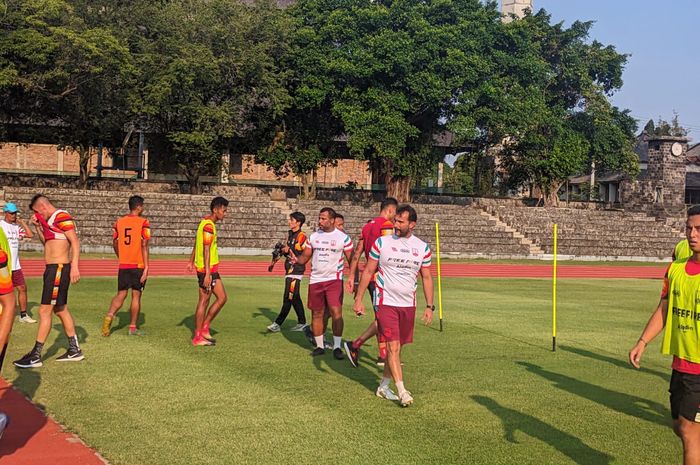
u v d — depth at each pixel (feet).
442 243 135.54
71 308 50.06
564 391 30.17
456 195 183.42
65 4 122.01
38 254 100.48
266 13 146.82
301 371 32.22
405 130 146.00
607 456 22.00
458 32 147.13
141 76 134.51
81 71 121.19
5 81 112.27
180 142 138.72
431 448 22.11
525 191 197.16
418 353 37.81
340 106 146.72
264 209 134.31
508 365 35.19
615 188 235.61
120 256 39.29
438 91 144.05
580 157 172.14
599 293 77.00
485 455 21.65
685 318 18.02
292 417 24.97
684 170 176.76
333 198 170.81
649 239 152.15
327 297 35.45
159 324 44.09
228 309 53.06
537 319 52.75
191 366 32.48
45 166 173.47
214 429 23.35
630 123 192.75
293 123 160.45
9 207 41.50
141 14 137.18
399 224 27.07
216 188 159.12
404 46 143.64
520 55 161.38
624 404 28.40
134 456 20.66
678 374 18.21
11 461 20.11
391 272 27.09
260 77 142.10
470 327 47.57
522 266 120.78
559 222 156.04
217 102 146.82
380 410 26.20
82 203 119.75
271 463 20.39
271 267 43.88
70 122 136.15
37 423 23.62
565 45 182.60
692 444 18.03
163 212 123.24
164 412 25.13
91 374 30.42
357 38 148.97
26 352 34.55
